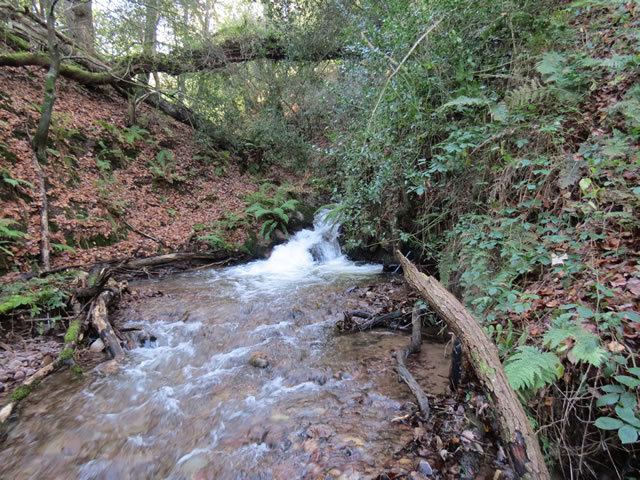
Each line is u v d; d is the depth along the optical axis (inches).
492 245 135.3
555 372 82.8
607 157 122.6
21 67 368.5
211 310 223.6
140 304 233.9
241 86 479.5
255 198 413.1
